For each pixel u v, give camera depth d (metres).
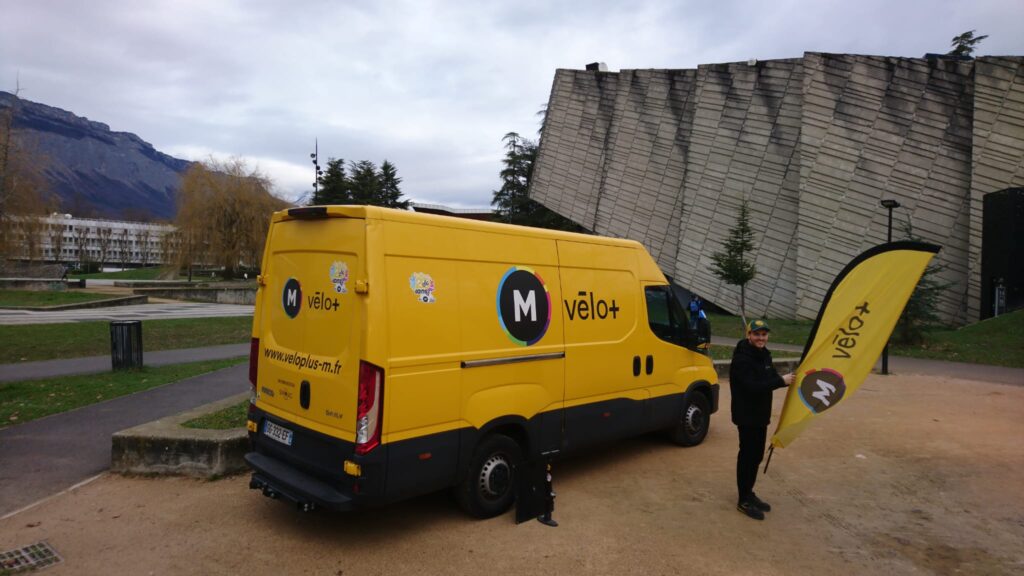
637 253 6.56
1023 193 20.45
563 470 6.14
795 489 5.66
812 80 24.88
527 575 3.88
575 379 5.55
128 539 4.29
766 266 26.69
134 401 8.50
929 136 22.77
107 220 125.88
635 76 31.69
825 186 24.55
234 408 7.13
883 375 12.53
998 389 10.92
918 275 4.75
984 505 5.29
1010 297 20.56
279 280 4.91
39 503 4.92
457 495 4.70
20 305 24.95
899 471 6.21
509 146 45.59
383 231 4.21
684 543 4.41
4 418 7.46
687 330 7.07
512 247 5.10
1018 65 21.16
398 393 4.14
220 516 4.72
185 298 34.50
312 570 3.88
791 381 5.04
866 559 4.22
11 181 35.91
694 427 7.12
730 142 27.89
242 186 45.12
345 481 4.06
